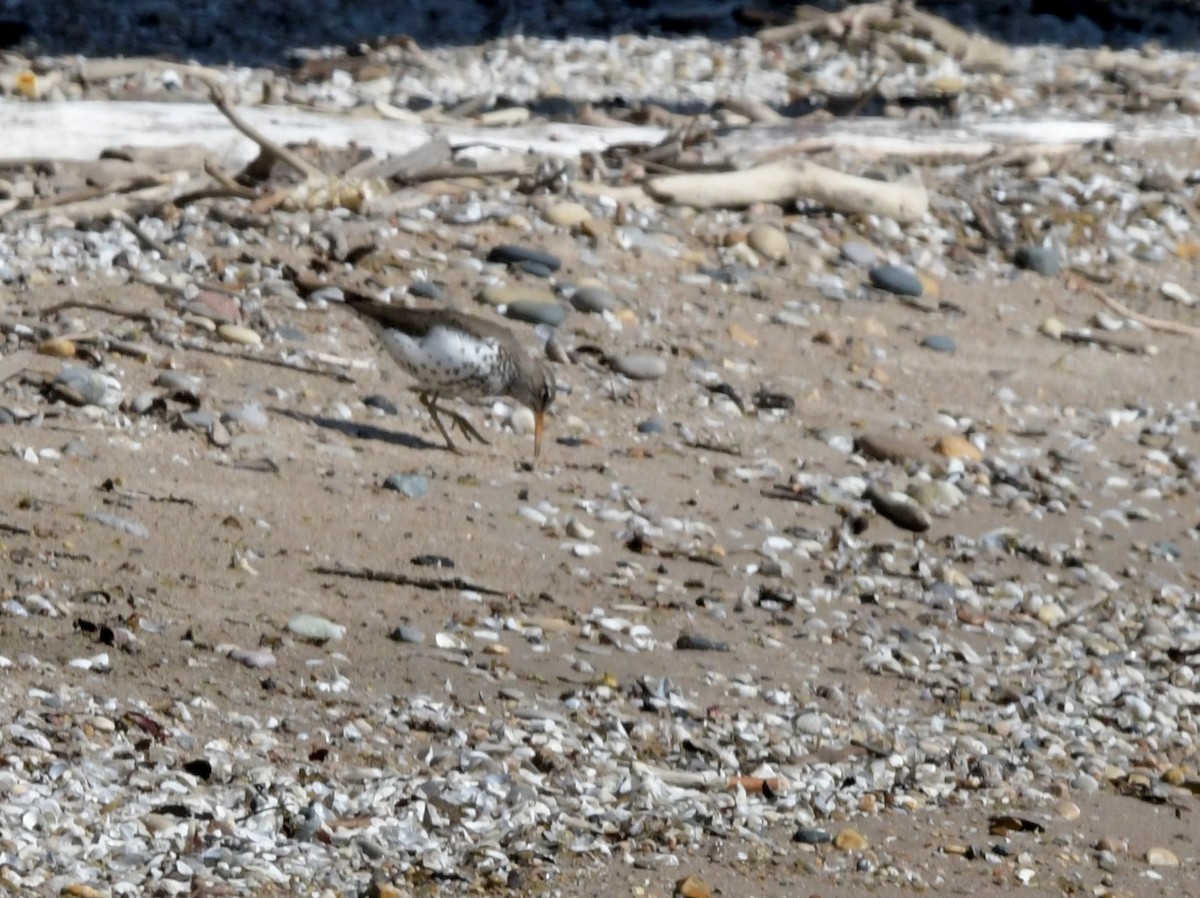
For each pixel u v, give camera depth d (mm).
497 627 12586
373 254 20422
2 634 11000
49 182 21234
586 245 21906
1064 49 37969
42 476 13695
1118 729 12570
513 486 15445
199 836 9016
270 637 11688
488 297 19859
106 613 11578
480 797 9922
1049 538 16516
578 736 10984
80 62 31500
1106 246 25094
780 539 15266
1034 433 19266
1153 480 18359
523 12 39500
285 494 14266
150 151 22562
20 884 8352
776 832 10180
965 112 31234
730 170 24594
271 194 21469
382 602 12641
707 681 12227
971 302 22750
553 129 26922
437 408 16078
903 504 16234
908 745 11633
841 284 22391
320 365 17406
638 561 14328
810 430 18281
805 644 13281
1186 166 28078
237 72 33375
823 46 37562
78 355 16266
